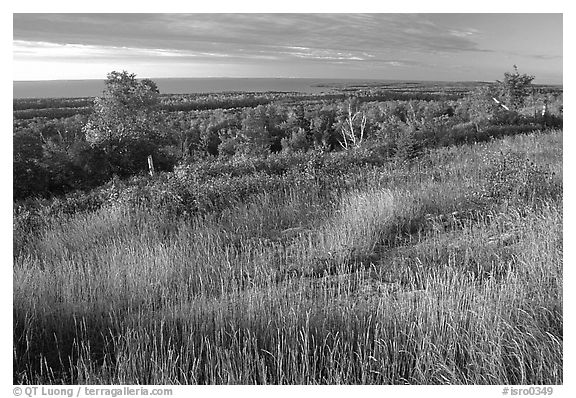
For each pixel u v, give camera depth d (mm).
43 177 14609
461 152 12227
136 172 16328
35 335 4055
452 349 3469
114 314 4215
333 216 7035
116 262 5430
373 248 5742
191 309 4098
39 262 5883
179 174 9805
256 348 3490
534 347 3354
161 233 6793
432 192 7531
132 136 16844
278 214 7461
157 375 3311
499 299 3812
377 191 7512
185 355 3678
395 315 3840
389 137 14742
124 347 3734
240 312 4094
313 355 3619
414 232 6379
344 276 4910
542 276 4320
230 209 7781
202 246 6094
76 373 3580
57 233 7305
